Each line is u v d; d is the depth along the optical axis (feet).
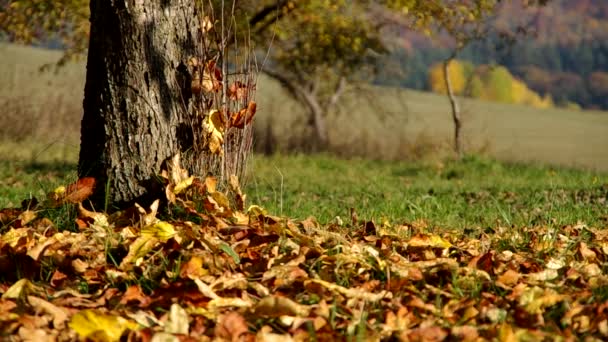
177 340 19.92
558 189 66.13
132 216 32.50
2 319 21.35
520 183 79.10
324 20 114.73
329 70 133.49
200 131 34.55
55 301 23.73
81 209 32.19
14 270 26.63
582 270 27.91
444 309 23.40
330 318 22.52
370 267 26.86
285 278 25.46
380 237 32.81
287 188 70.95
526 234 35.45
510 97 409.08
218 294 24.32
